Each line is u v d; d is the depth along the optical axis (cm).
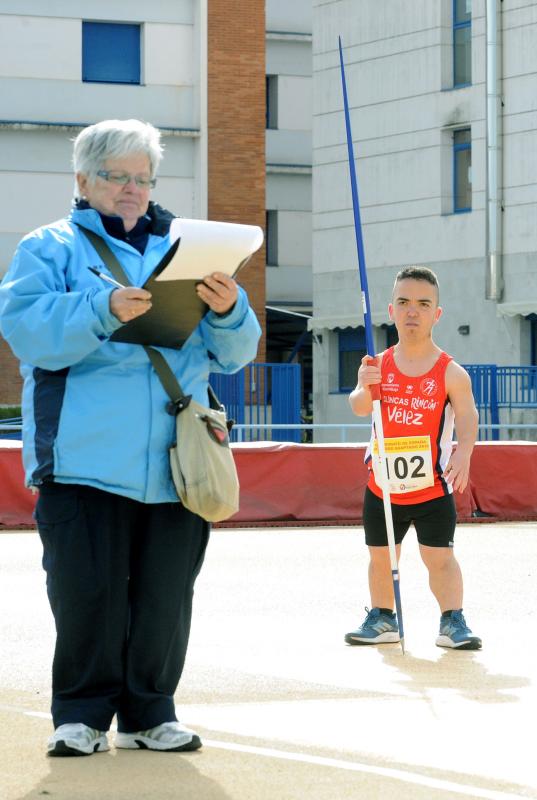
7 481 1761
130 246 569
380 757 559
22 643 867
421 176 3753
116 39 3828
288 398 3080
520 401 3431
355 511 1858
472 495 1889
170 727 563
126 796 497
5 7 3744
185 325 552
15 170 3766
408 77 3772
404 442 858
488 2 3541
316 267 4000
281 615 995
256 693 695
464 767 543
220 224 531
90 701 557
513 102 3541
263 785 513
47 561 557
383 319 3809
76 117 3794
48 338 530
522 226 3531
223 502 548
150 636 559
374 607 872
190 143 3850
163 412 552
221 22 3844
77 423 543
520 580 1216
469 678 738
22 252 554
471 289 3641
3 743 578
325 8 3956
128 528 554
